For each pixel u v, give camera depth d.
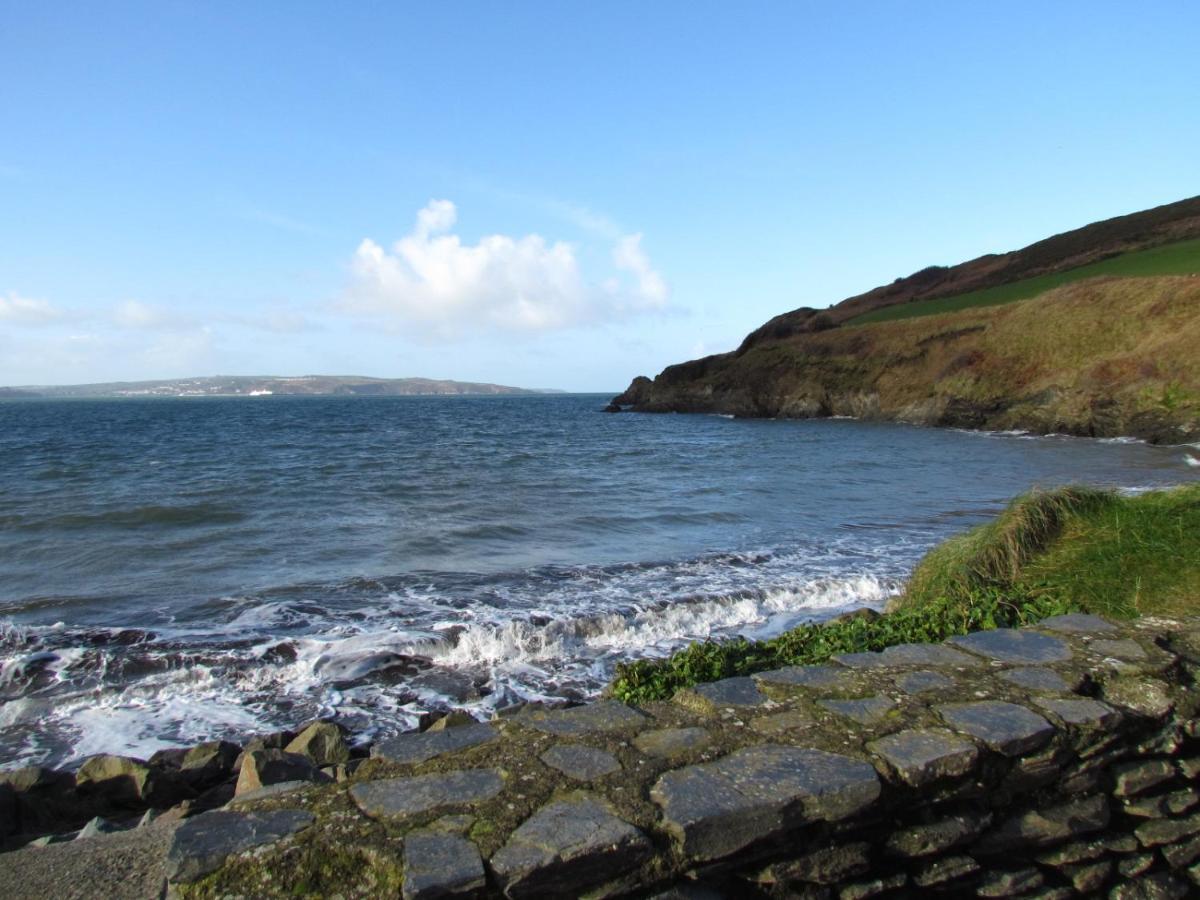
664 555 12.59
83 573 11.66
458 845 2.07
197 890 2.00
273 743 6.16
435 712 6.85
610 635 8.90
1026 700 3.01
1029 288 61.28
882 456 30.27
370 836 2.12
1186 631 3.86
